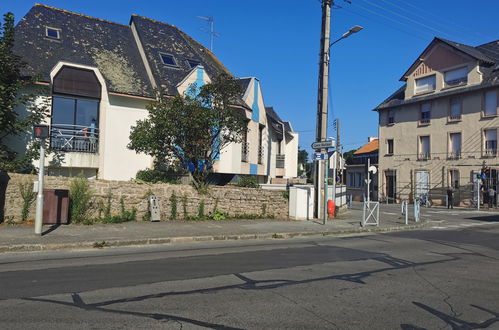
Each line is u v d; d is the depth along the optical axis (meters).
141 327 4.49
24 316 4.78
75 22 20.92
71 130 16.91
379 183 40.91
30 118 14.28
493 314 5.21
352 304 5.51
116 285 6.21
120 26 22.88
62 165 16.52
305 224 15.16
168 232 11.77
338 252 9.73
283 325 4.66
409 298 5.84
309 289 6.22
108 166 17.80
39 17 19.78
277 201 16.69
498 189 30.12
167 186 14.30
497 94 30.59
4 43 13.89
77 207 12.62
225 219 15.14
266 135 23.64
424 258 9.02
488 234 14.16
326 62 16.70
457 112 33.66
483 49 35.25
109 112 17.92
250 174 21.67
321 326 4.66
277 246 10.69
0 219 11.74
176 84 19.70
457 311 5.30
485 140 31.39
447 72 34.53
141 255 8.96
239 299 5.62
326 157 15.44
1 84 13.57
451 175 33.88
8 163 13.85
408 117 38.00
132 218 13.58
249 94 21.67
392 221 17.94
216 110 14.59
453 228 16.53
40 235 10.30
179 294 5.80
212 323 4.67
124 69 19.70
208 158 15.43
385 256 9.23
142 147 14.34
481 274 7.41
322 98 16.73
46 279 6.54
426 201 34.91
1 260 8.19
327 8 16.66
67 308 5.09
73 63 17.16
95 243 9.92
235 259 8.58
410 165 37.47
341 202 21.55
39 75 14.70
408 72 37.84
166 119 13.90
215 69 23.36
